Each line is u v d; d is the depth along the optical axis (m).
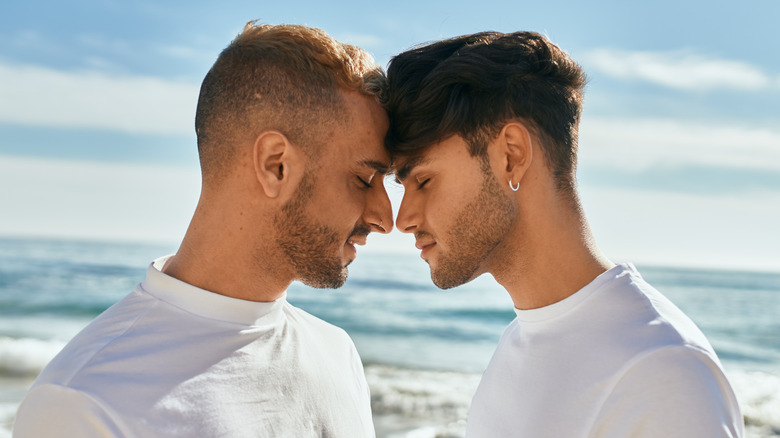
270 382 1.75
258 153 1.73
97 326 1.69
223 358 1.70
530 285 1.78
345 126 1.78
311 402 1.82
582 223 1.78
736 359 16.34
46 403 1.52
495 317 19.50
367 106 1.82
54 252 40.41
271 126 1.73
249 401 1.69
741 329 20.92
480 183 1.74
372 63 1.92
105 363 1.58
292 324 1.96
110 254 40.66
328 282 1.86
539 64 1.75
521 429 1.70
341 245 1.84
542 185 1.74
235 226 1.76
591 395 1.57
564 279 1.74
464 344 16.12
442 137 1.74
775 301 27.00
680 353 1.46
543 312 1.74
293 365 1.83
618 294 1.65
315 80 1.74
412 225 1.84
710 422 1.37
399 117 1.79
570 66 1.79
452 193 1.76
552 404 1.63
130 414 1.53
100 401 1.52
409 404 9.54
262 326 1.82
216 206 1.77
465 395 10.18
